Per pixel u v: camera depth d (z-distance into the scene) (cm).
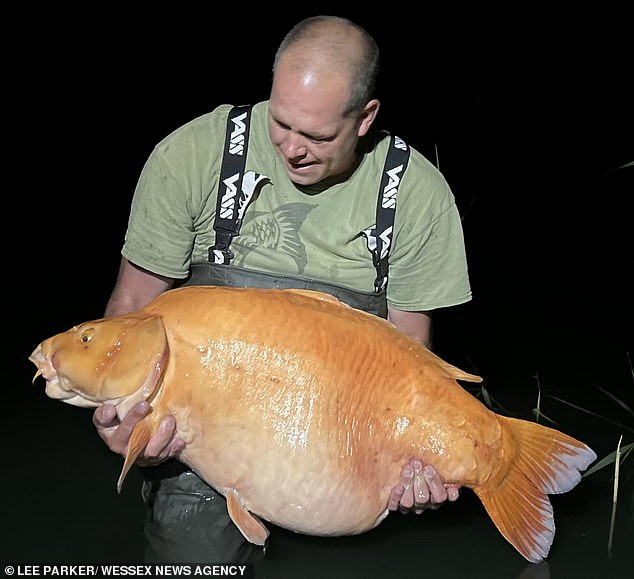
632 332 495
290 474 272
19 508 316
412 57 1145
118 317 276
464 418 278
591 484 349
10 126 835
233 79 1025
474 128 945
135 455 264
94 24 1086
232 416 270
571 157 858
